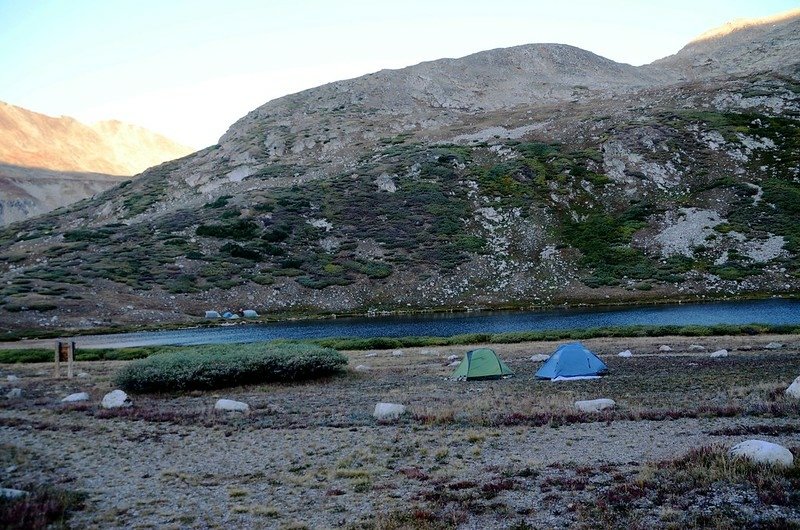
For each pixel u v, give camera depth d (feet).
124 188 529.04
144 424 62.90
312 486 40.68
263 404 74.28
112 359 141.49
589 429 54.39
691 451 42.29
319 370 98.84
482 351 96.73
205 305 286.05
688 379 81.00
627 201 369.50
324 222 377.30
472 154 461.37
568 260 327.67
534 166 417.08
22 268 321.11
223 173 505.25
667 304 261.65
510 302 294.05
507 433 54.54
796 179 355.56
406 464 45.65
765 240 309.63
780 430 48.93
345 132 578.66
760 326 150.30
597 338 152.35
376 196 406.21
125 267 313.32
